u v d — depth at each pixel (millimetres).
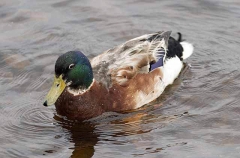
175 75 15500
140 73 14312
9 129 13469
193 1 19094
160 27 17969
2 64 16125
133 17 18453
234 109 14078
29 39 17375
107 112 13969
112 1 19297
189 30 17812
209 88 15031
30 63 16203
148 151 12578
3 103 14469
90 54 16734
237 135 13023
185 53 16047
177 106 14328
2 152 12625
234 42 17156
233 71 15734
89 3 19188
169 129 13359
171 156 12359
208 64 16156
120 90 13859
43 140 13094
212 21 18172
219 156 12266
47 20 18281
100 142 13000
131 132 13344
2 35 17547
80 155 12523
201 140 12891
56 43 17234
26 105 14406
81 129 13562
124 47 14703
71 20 18297
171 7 18875
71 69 13375
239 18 18203
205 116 13828
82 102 13711
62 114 13977
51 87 13875
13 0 19250
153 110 14203
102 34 17719
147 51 14750
